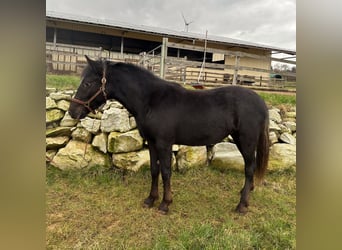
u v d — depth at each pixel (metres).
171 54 13.66
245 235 2.01
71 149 3.14
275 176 3.28
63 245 1.87
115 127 3.25
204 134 2.37
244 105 2.37
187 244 1.90
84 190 2.76
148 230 2.10
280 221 2.26
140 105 2.34
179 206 2.50
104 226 2.13
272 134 3.59
